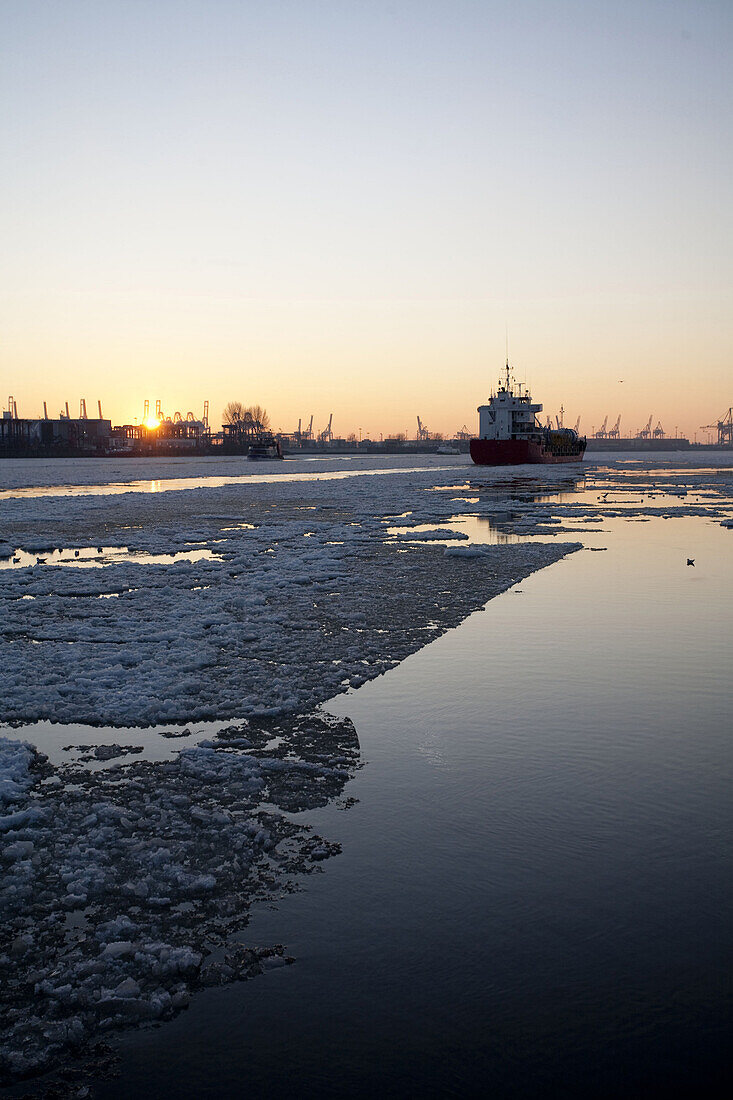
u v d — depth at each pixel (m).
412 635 12.45
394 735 8.30
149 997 4.48
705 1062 3.98
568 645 11.80
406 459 150.50
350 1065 4.00
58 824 6.47
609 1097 3.78
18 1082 3.93
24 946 4.93
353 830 6.30
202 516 33.00
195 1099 3.82
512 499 42.09
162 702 9.16
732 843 6.06
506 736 8.24
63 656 11.13
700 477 65.88
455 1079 3.90
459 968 4.66
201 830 6.34
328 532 26.64
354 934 4.98
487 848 6.00
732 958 4.72
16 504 39.38
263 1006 4.40
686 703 9.23
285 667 10.70
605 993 4.44
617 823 6.37
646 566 19.02
